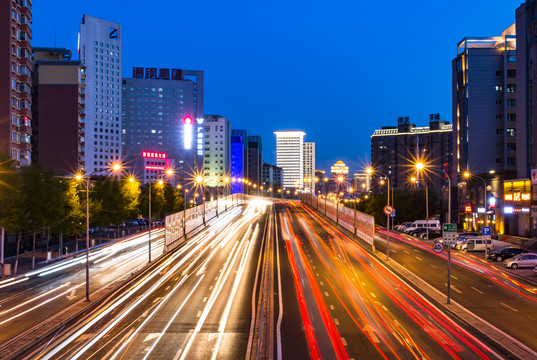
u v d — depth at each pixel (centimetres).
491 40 10719
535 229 6925
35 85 10988
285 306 3134
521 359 2070
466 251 6069
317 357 2112
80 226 6172
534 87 7800
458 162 10775
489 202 8394
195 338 2431
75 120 10662
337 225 9250
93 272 4722
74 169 10569
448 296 3186
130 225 11862
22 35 7625
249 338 2428
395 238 7806
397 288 3756
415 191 10806
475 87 10306
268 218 11169
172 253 5981
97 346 2306
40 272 4906
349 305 3158
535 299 3366
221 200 12888
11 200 4691
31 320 2834
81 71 10950
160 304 3234
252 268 4753
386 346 2269
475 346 2277
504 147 10075
